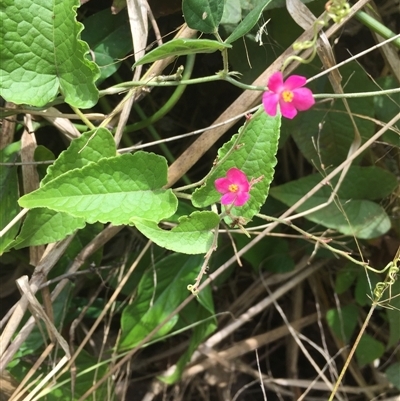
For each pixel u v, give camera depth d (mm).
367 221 319
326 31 282
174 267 342
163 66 267
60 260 337
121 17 302
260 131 231
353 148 301
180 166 289
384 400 368
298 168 390
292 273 386
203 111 381
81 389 337
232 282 405
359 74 316
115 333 389
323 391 417
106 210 221
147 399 387
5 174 292
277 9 301
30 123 289
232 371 403
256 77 313
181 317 355
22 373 333
